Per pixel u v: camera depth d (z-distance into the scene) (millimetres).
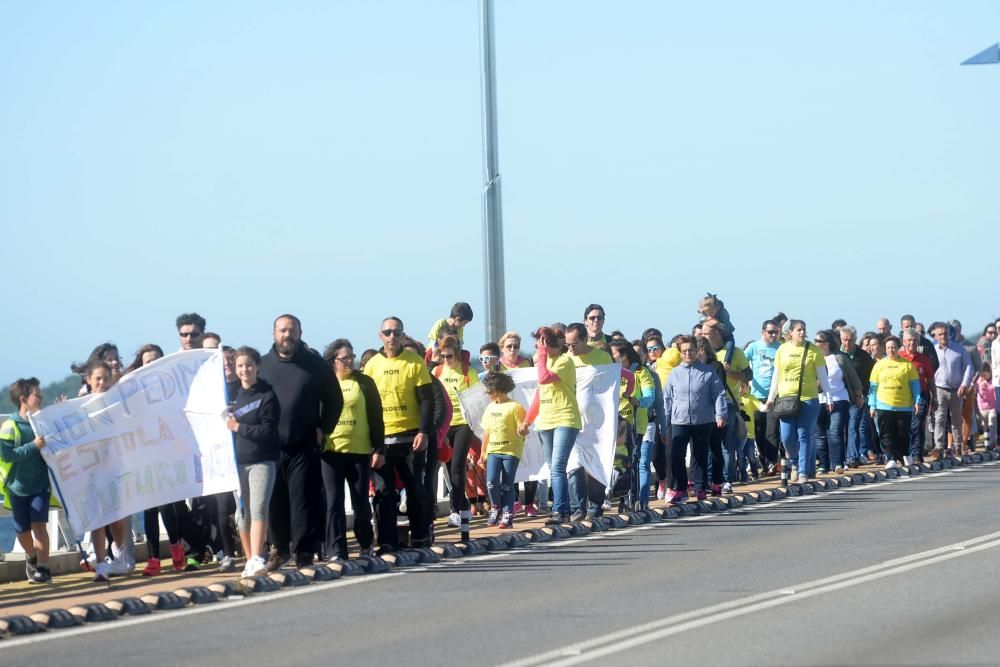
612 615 25906
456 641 23812
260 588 30484
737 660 21609
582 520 41500
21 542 33656
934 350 60156
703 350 46156
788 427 50750
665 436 45469
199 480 33281
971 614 25156
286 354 33250
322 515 33562
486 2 51250
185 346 36719
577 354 42969
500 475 42188
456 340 42844
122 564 34562
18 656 23781
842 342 60688
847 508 44094
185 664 22594
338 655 22906
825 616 25234
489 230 51375
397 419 35531
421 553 34812
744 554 33938
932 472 57250
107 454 33281
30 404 33438
